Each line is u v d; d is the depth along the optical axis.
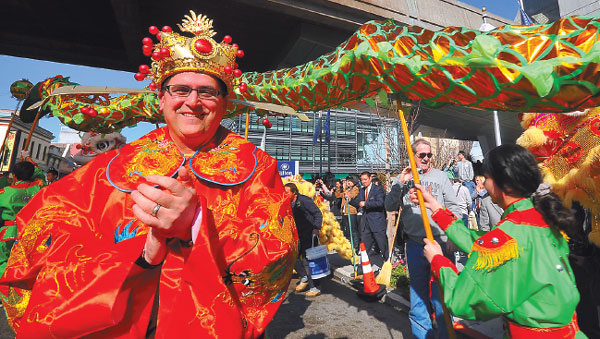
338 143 40.47
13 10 11.67
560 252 1.25
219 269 0.80
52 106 2.55
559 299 1.15
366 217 6.09
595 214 1.89
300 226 4.75
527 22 8.72
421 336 2.39
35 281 0.80
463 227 1.67
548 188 1.54
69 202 0.94
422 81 1.40
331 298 4.41
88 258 0.78
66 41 13.52
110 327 0.78
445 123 17.14
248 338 0.83
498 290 1.21
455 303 1.30
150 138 1.15
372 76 1.61
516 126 16.61
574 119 1.98
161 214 0.68
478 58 1.19
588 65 1.03
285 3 10.75
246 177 1.03
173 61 1.05
